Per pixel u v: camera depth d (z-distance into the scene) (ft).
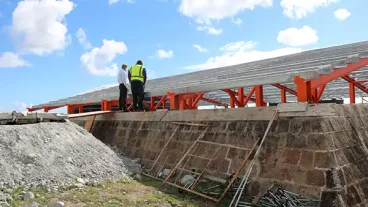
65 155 26.22
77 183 23.15
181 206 20.61
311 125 20.63
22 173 22.52
